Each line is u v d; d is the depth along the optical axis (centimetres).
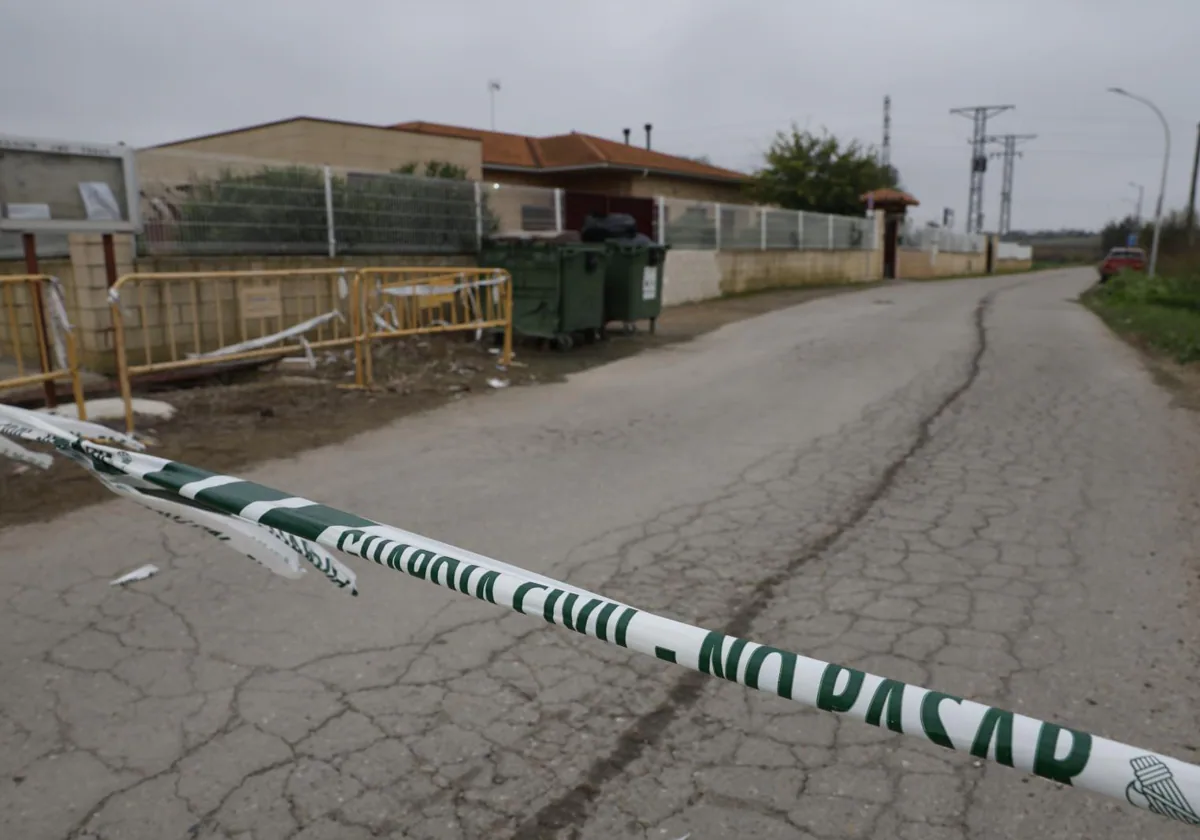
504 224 1388
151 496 228
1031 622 372
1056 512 514
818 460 631
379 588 395
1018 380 948
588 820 249
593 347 1180
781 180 3238
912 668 333
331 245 1081
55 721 294
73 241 852
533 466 612
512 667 331
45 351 654
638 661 336
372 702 307
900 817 251
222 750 279
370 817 250
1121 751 105
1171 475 588
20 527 463
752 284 2228
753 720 298
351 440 675
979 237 4731
